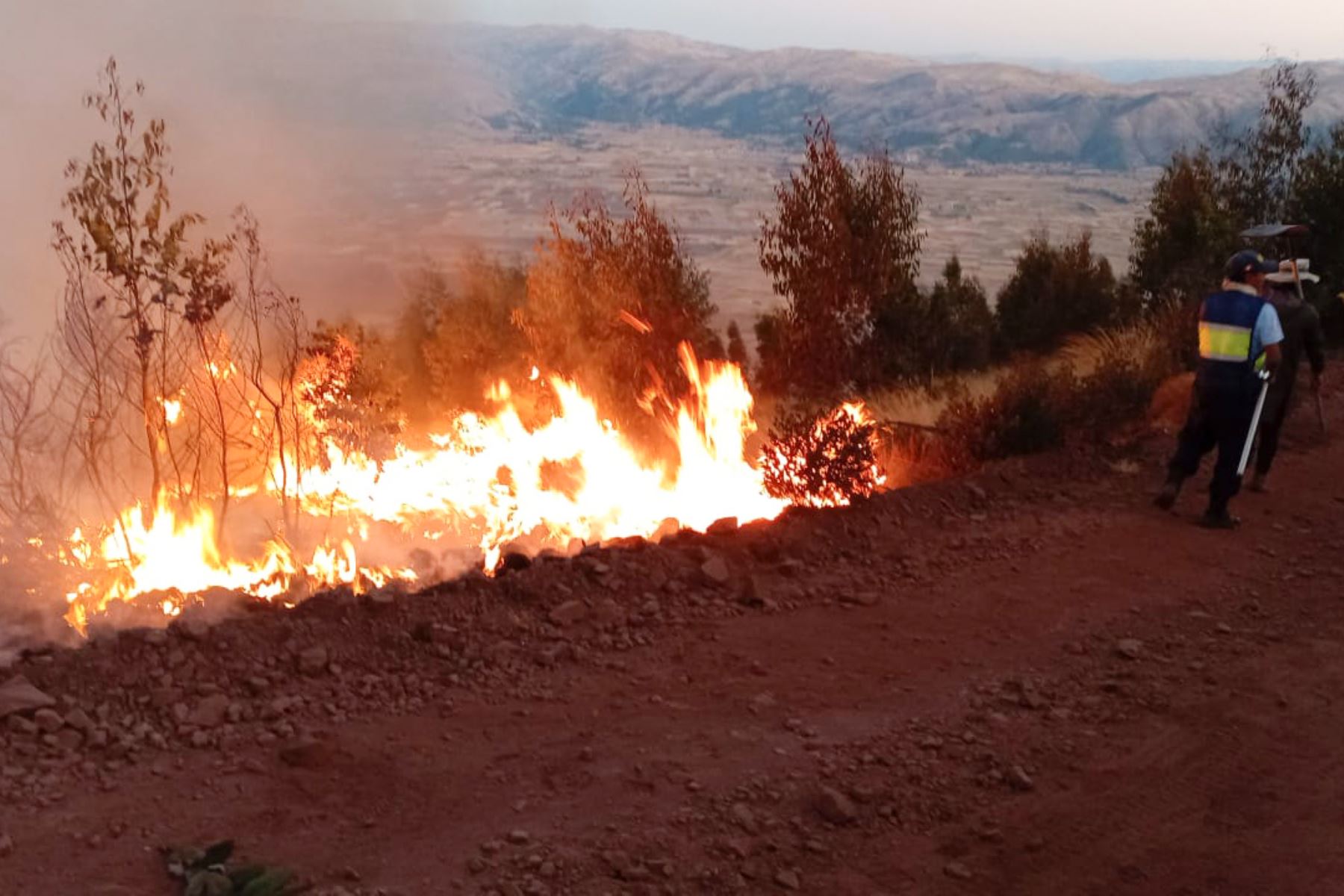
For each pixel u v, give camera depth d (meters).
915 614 6.39
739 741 4.98
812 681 5.58
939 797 4.64
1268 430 8.50
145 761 4.68
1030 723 5.21
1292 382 8.45
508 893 3.92
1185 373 11.56
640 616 6.20
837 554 7.20
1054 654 5.91
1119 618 6.34
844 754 4.90
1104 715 5.28
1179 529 7.79
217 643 5.45
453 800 4.48
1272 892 4.08
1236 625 6.28
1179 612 6.43
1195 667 5.75
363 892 3.88
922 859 4.26
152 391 7.67
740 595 6.52
